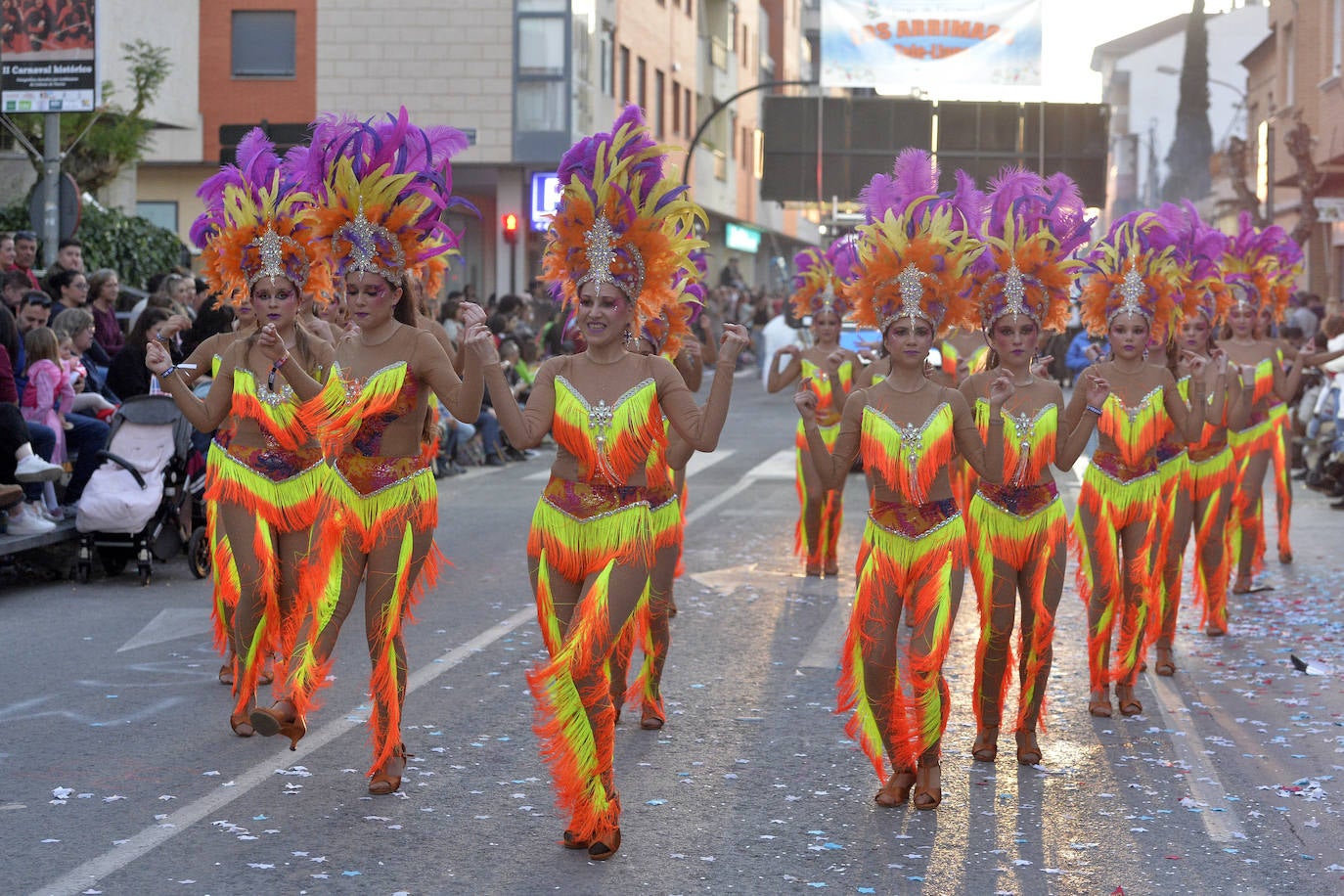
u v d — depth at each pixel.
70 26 14.53
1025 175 6.93
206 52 32.66
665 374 5.50
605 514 5.40
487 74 32.75
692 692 7.70
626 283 5.51
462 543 12.76
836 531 11.30
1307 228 28.61
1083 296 7.72
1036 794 6.04
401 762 6.05
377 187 6.01
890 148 29.70
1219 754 6.64
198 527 11.16
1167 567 8.16
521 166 33.34
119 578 11.04
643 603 5.45
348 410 5.93
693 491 16.58
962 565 6.01
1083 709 7.47
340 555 5.97
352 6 32.56
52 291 13.46
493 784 6.09
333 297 7.38
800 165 29.89
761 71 59.19
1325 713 7.37
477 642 8.82
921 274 6.00
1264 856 5.30
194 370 7.24
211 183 7.29
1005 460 6.48
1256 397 10.74
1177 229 8.53
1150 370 7.57
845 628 9.36
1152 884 5.02
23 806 5.71
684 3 45.75
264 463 6.87
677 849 5.34
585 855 5.27
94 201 20.55
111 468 10.73
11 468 10.42
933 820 5.70
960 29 34.47
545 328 22.92
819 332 11.23
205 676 7.95
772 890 4.94
